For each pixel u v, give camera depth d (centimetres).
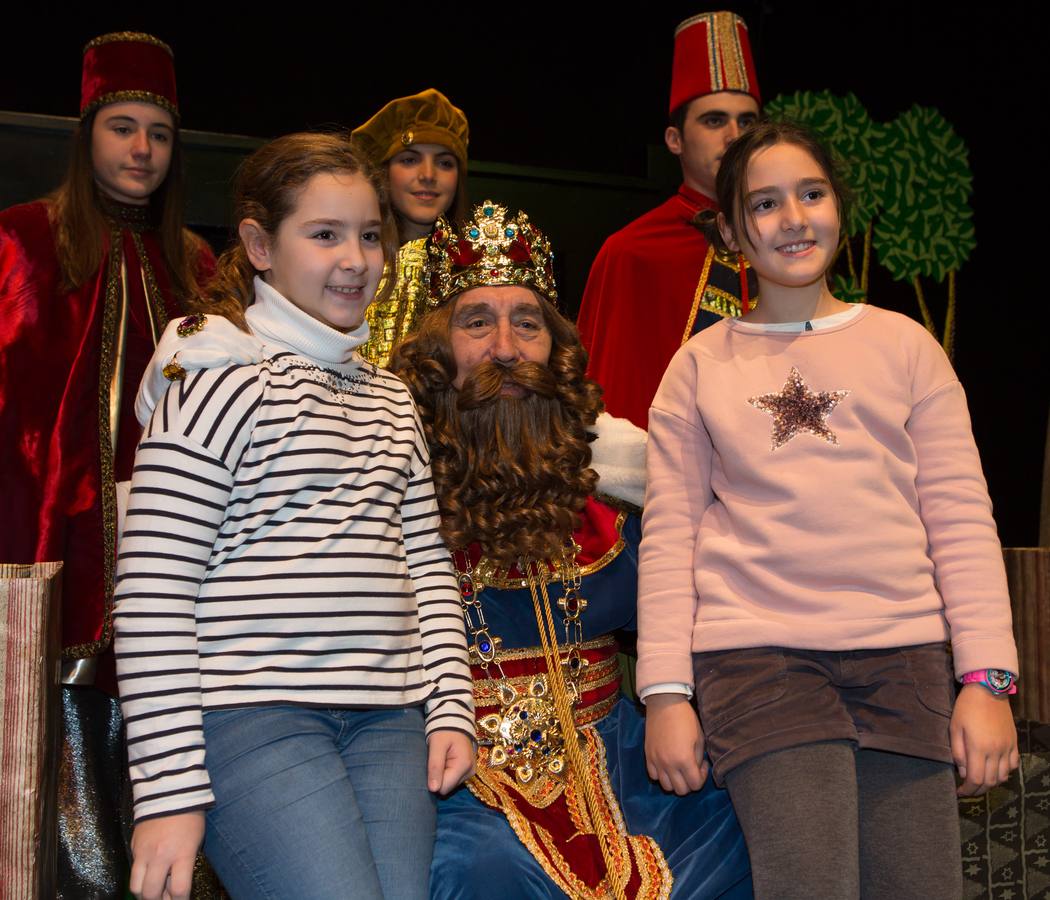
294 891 157
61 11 385
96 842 250
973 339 534
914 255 516
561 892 175
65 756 249
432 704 183
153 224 274
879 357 194
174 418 167
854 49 509
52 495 243
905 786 175
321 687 168
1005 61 534
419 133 305
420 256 277
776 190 197
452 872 178
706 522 199
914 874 170
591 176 444
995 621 179
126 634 160
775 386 195
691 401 205
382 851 167
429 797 176
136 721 158
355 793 170
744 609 185
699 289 295
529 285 226
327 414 177
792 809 169
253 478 170
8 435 244
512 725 201
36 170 367
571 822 191
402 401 196
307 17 417
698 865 184
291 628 167
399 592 180
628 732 210
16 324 249
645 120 468
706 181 313
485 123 445
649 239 305
